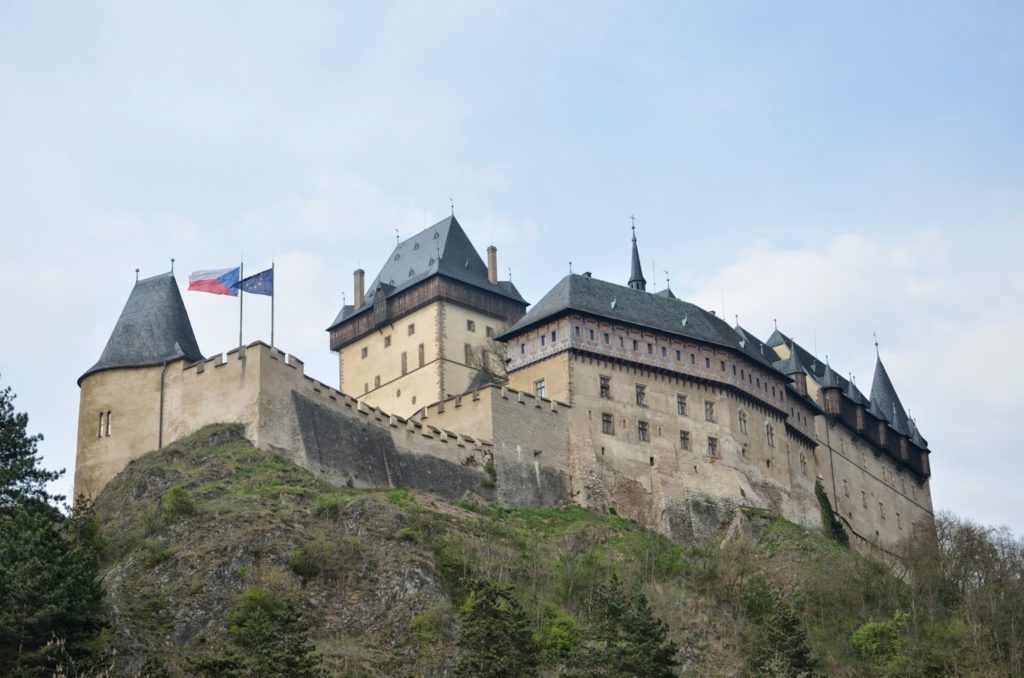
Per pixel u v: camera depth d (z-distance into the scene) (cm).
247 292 10194
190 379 10044
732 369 12531
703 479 11850
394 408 13638
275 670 6788
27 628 6956
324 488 9431
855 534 13562
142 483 9381
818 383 14275
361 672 7750
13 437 8331
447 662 8006
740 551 11088
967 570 10938
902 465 15400
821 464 13700
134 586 8125
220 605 8050
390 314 13900
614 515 11175
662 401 11988
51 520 8069
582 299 11994
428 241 14375
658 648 7956
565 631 8488
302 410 9938
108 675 6988
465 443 10781
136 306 10619
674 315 12594
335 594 8412
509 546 9638
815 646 9900
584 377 11644
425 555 8800
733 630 9569
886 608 10538
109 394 10162
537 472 11056
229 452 9531
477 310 13775
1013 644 9794
